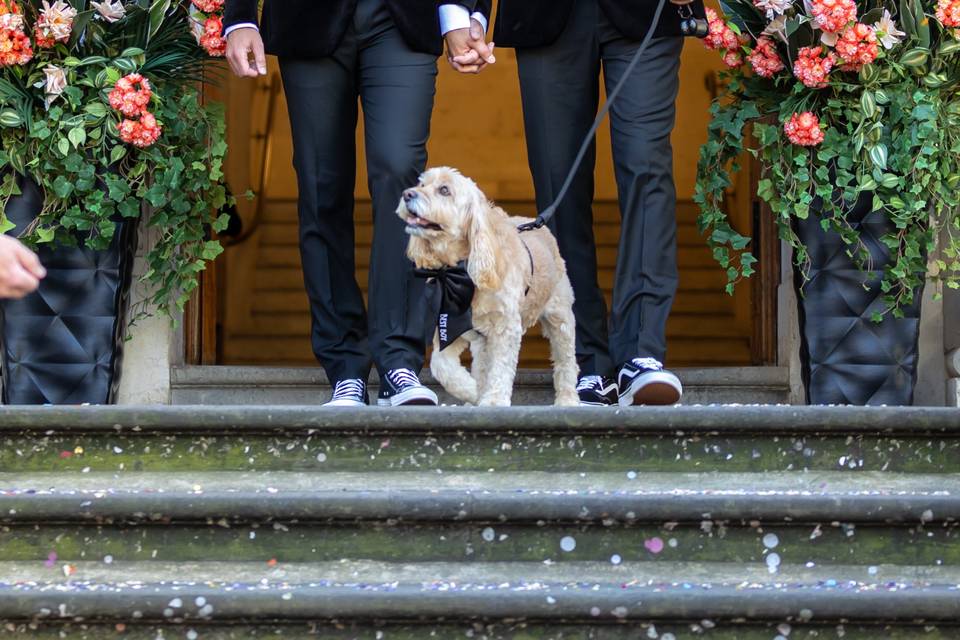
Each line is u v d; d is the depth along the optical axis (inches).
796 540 140.3
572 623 129.1
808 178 223.6
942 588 131.0
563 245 229.9
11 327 223.8
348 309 219.9
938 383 245.6
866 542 140.2
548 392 249.1
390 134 207.0
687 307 454.3
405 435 154.6
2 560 139.6
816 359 227.1
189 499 138.8
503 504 138.9
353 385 217.2
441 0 215.8
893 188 222.7
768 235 271.0
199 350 268.1
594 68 222.1
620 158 215.2
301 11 207.6
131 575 136.7
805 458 154.5
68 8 217.2
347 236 220.2
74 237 223.8
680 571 138.2
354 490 143.1
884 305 225.5
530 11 219.3
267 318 471.8
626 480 151.7
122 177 227.8
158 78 228.5
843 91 224.7
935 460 154.3
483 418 152.9
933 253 242.5
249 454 155.2
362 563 139.6
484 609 127.5
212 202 239.3
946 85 223.5
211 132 233.8
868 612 127.6
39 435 154.9
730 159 240.2
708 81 567.2
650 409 153.2
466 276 197.9
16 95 218.8
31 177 223.8
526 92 224.8
